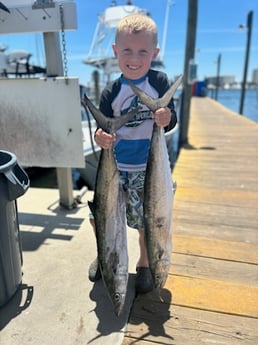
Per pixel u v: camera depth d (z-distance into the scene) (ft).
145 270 6.72
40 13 8.93
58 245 8.70
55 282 7.13
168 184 5.23
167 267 5.51
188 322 5.88
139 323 5.88
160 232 5.32
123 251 5.34
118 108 5.90
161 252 5.39
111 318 6.02
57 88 9.05
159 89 5.76
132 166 6.15
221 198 12.13
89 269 7.27
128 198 6.35
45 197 12.34
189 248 8.45
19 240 6.84
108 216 5.19
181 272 7.38
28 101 9.34
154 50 5.46
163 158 5.11
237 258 7.98
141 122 5.87
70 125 9.34
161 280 5.56
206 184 13.85
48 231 9.52
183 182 14.15
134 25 5.15
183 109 23.45
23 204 11.64
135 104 5.76
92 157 16.88
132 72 5.49
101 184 5.15
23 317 6.09
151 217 5.27
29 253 8.32
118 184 5.16
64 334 5.68
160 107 4.94
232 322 5.86
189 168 16.55
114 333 5.67
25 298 6.61
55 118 9.36
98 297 6.61
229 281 7.07
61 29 8.93
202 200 11.93
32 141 9.72
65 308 6.31
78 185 22.15
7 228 6.04
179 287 6.84
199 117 43.04
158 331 5.69
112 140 4.96
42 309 6.30
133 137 5.98
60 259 8.03
